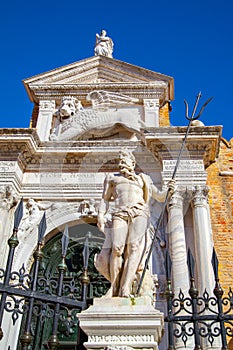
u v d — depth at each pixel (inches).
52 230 390.6
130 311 147.5
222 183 435.5
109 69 530.9
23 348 152.9
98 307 150.9
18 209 182.2
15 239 173.0
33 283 166.6
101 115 452.1
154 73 509.4
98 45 579.8
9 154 410.3
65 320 167.0
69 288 177.6
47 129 467.8
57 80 520.4
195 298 172.9
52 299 165.0
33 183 412.8
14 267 358.6
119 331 143.9
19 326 323.0
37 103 521.7
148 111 467.8
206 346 273.0
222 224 403.9
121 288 162.4
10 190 389.7
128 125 443.2
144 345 140.2
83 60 534.3
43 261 378.9
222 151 464.4
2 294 159.9
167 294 178.9
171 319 169.2
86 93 495.5
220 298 170.1
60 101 500.1
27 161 423.5
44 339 313.3
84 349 325.1
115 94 480.4
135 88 489.7
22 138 404.5
